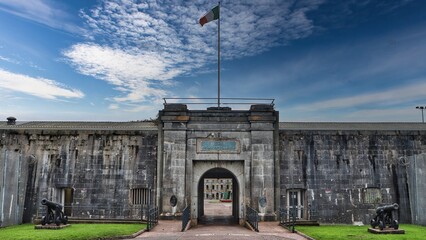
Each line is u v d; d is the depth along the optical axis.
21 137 30.23
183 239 19.67
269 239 19.86
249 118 29.48
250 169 29.00
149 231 23.17
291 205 29.73
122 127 32.03
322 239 19.80
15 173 27.50
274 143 29.53
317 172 29.83
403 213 29.34
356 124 35.34
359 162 30.05
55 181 29.73
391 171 30.02
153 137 30.19
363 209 29.41
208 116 29.66
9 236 19.58
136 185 29.53
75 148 30.17
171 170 28.91
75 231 21.39
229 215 37.97
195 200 28.78
